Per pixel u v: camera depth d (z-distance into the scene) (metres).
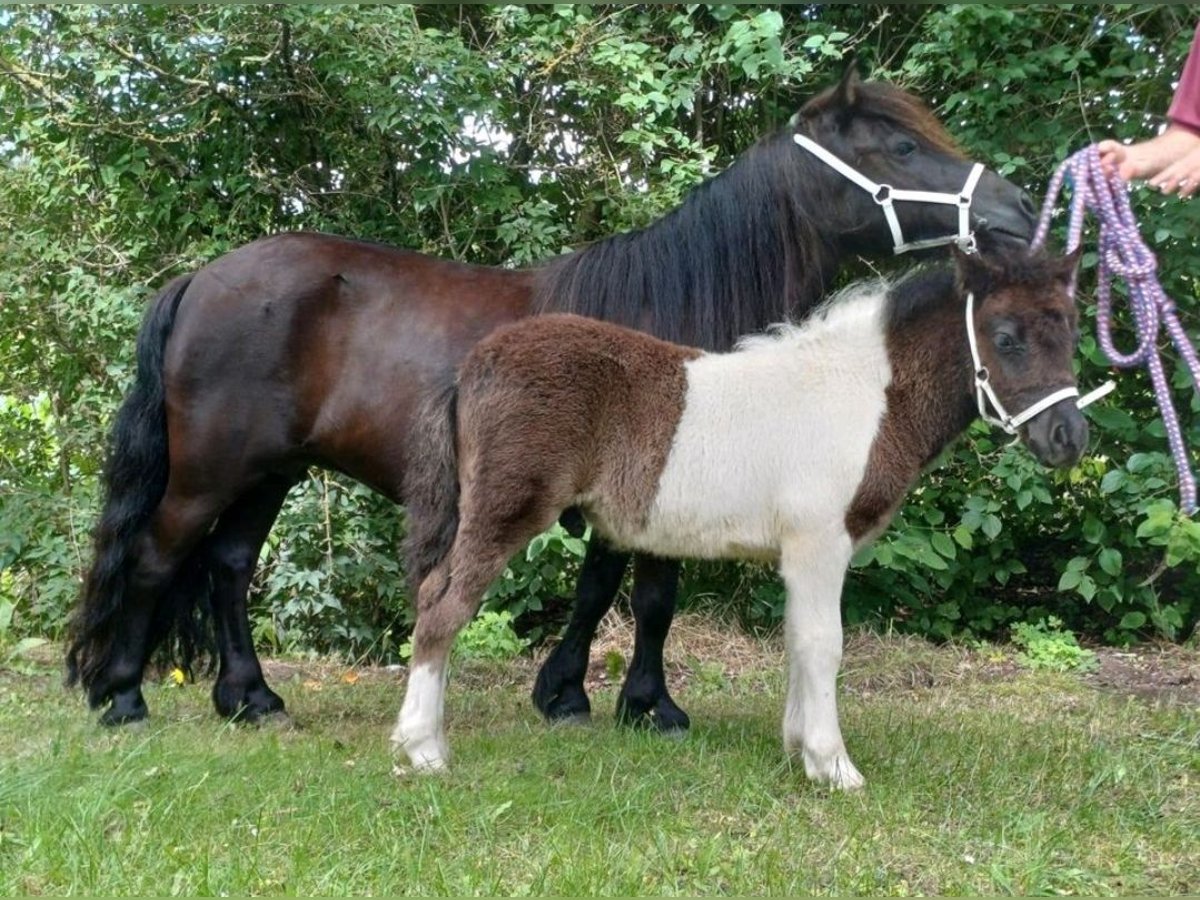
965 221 3.82
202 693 5.04
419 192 5.79
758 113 6.53
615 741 3.86
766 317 3.98
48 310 6.01
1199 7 5.60
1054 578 6.54
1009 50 5.81
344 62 5.44
